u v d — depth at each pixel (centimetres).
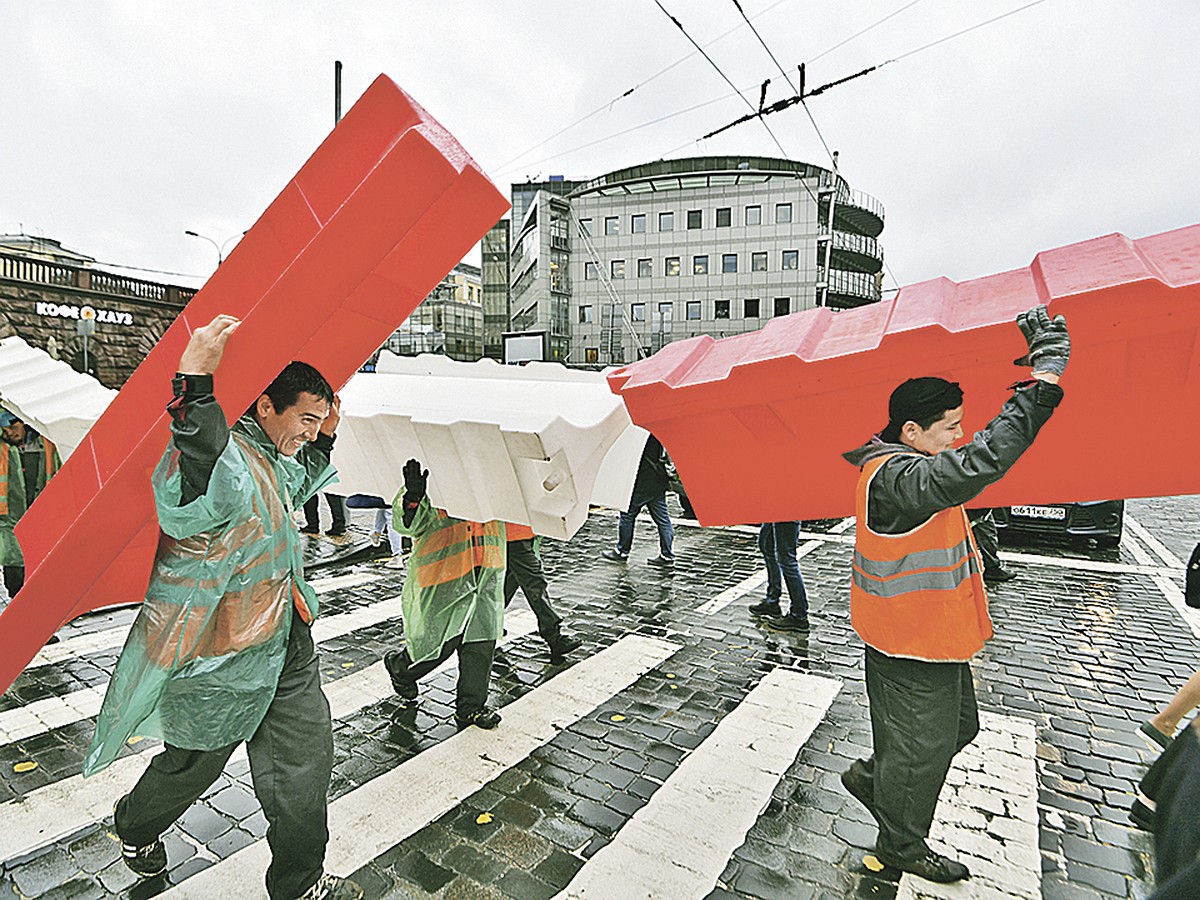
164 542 229
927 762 263
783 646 564
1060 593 727
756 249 5462
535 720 427
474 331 8175
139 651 223
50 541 278
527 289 6456
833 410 287
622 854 298
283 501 245
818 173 5403
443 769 368
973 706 294
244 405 218
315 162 244
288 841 239
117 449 261
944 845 304
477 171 212
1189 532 1162
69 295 2367
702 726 420
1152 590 743
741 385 289
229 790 345
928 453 260
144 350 2591
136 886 275
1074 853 300
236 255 255
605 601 694
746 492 323
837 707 448
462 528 402
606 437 312
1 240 4956
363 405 397
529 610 658
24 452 633
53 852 296
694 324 5600
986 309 259
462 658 412
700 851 300
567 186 7281
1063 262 256
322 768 246
